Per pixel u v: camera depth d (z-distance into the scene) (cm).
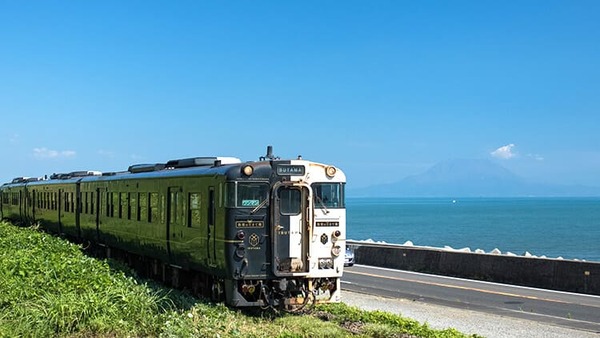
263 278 1477
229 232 1476
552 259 2217
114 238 2442
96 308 1321
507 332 1385
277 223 1488
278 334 1269
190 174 1709
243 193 1485
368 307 1736
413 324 1366
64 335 1239
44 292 1446
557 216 17325
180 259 1791
